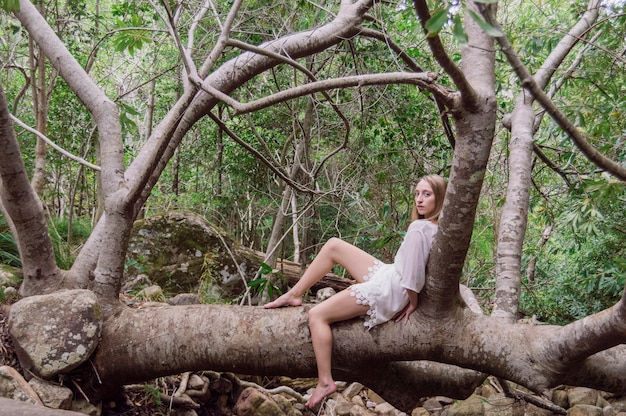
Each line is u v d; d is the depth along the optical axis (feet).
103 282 11.45
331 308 9.87
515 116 13.60
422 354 9.88
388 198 23.62
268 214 30.50
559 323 23.75
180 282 19.38
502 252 11.85
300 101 24.04
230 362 10.50
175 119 10.94
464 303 9.94
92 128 23.08
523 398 14.20
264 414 14.56
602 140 14.25
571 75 15.33
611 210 20.25
